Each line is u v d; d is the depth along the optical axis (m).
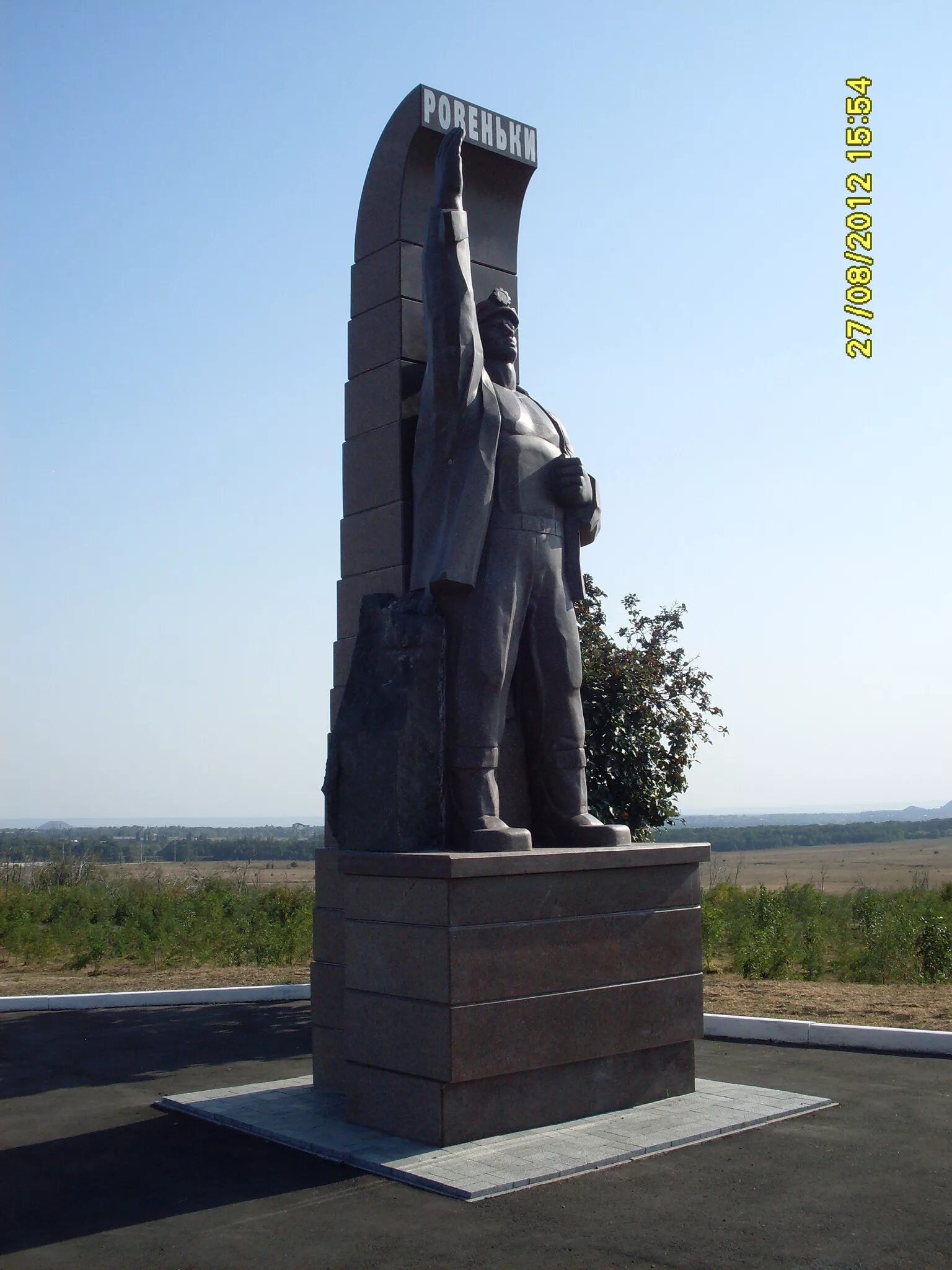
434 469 7.88
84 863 39.41
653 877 7.75
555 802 8.09
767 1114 7.34
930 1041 9.61
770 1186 6.04
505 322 8.38
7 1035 11.19
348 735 7.77
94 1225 5.66
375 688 7.75
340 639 8.74
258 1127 7.18
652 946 7.68
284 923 19.50
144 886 30.50
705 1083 8.22
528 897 7.02
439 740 7.57
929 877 53.88
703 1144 6.80
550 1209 5.71
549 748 8.11
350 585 8.73
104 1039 10.95
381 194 8.95
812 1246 5.22
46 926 22.20
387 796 7.42
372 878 7.16
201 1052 10.25
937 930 15.37
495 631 7.65
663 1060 7.73
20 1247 5.38
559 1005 7.09
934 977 14.75
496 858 6.82
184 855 99.00
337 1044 8.18
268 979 14.76
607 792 12.30
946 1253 5.15
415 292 8.72
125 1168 6.56
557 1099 7.09
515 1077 6.91
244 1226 5.58
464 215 7.77
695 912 7.99
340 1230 5.49
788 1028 10.16
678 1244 5.25
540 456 8.12
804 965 16.25
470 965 6.68
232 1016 12.25
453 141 7.70
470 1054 6.63
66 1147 7.05
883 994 12.66
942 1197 5.87
